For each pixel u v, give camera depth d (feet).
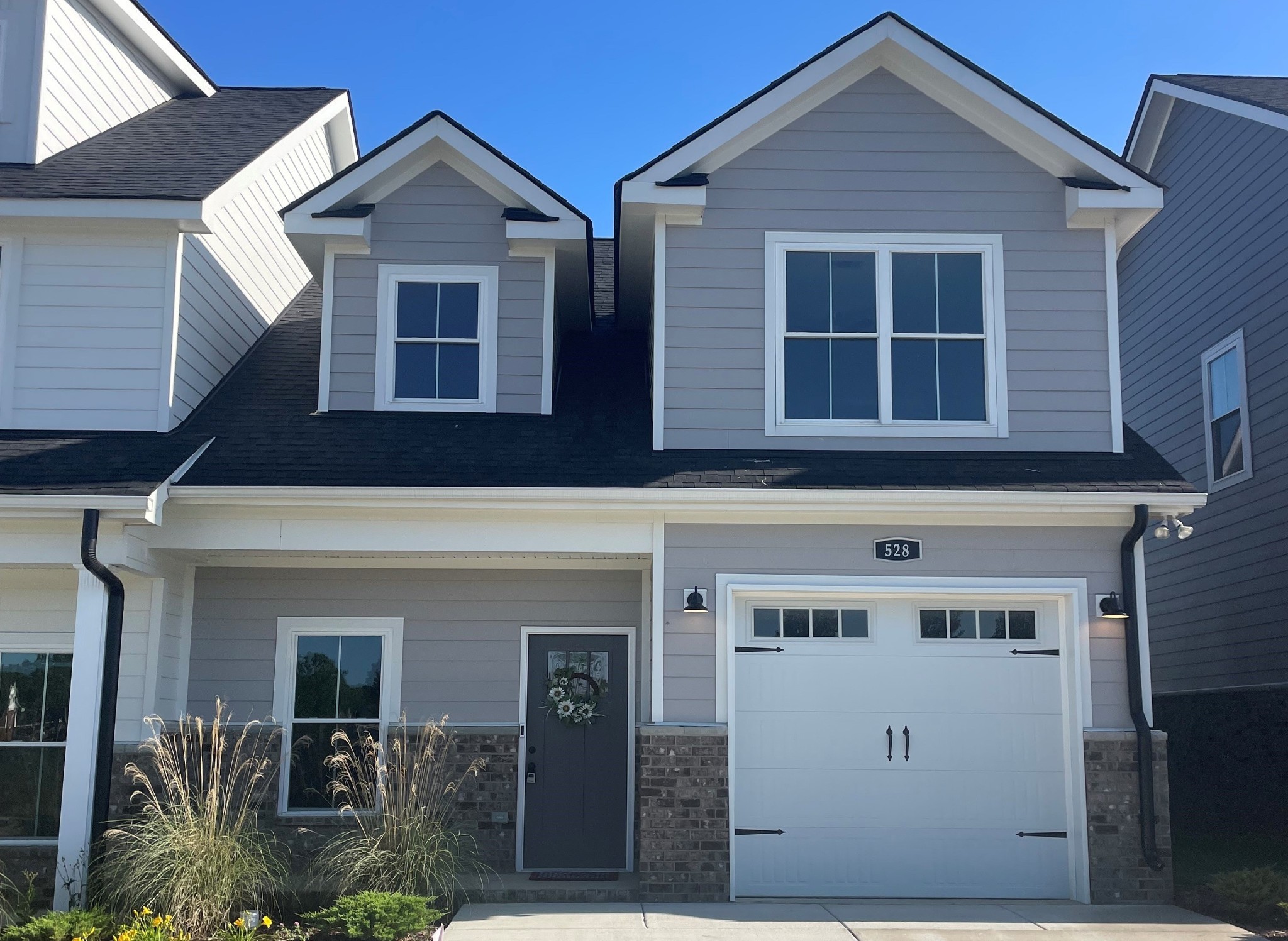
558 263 37.37
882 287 34.12
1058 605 31.83
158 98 46.01
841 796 31.14
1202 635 46.34
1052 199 34.55
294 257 47.42
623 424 35.24
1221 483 44.73
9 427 33.86
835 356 34.06
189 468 31.12
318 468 31.45
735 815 30.91
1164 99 48.83
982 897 30.71
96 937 25.18
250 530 31.24
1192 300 47.50
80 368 34.24
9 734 32.99
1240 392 43.21
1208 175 46.37
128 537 29.66
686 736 30.25
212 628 34.73
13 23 37.47
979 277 34.37
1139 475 31.83
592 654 35.50
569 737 35.06
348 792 33.86
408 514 31.37
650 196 33.50
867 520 31.37
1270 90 45.09
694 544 31.40
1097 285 34.19
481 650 35.17
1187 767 47.62
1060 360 33.88
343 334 36.06
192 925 25.66
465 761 34.50
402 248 36.50
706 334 33.83
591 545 31.40
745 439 33.37
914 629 31.89
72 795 28.71
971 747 31.42
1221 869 34.06
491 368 36.01
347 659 35.04
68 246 34.76
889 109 34.91
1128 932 26.50
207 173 36.55
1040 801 31.19
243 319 41.06
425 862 28.55
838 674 31.65
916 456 32.99
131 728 31.81
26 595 33.50
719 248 34.22
